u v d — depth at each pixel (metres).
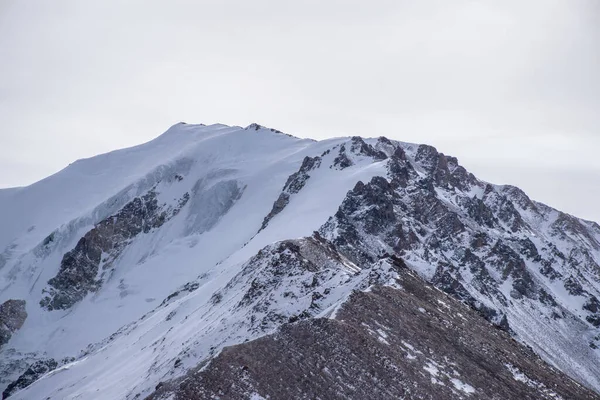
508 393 113.25
